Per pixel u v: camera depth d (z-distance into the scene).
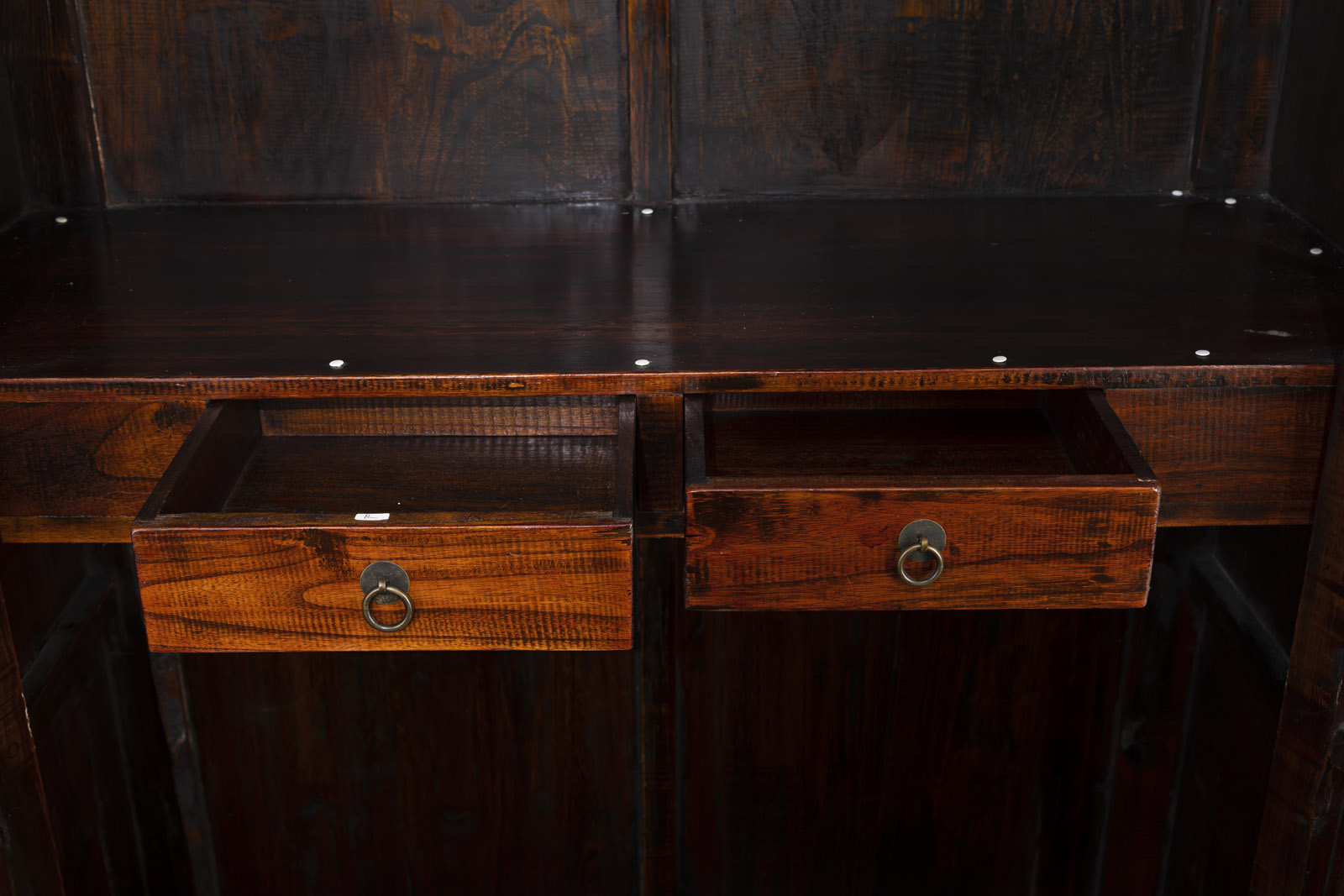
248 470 1.18
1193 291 1.22
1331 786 1.11
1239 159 1.52
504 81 1.49
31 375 1.05
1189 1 1.46
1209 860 1.57
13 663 1.10
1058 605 1.03
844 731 1.68
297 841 1.73
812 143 1.52
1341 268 1.29
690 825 1.75
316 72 1.48
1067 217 1.47
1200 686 1.60
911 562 1.01
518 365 1.06
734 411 1.29
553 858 1.75
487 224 1.46
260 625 0.99
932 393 1.28
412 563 0.97
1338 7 1.34
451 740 1.67
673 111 1.50
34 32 1.43
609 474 1.18
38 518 1.15
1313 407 1.09
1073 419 1.16
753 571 1.02
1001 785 1.73
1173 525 1.15
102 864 1.51
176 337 1.13
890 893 1.76
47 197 1.50
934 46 1.48
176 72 1.47
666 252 1.36
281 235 1.42
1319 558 1.08
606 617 0.99
